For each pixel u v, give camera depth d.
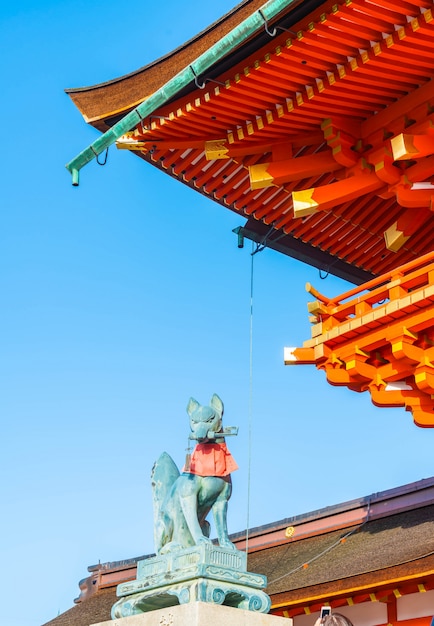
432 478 20.48
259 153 16.16
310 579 19.16
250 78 14.30
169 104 15.12
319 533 22.17
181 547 11.12
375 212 17.73
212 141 15.77
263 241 18.50
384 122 15.18
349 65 14.09
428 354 14.82
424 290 14.42
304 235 18.53
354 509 21.70
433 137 14.62
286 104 15.02
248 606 10.63
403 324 14.77
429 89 14.52
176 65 15.05
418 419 15.23
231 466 11.46
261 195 17.58
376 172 15.22
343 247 18.89
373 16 13.12
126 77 15.56
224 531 11.17
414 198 15.38
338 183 15.45
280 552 22.50
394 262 19.14
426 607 17.08
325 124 15.33
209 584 10.45
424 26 13.15
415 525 19.50
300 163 15.65
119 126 14.57
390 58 13.83
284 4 12.88
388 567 16.77
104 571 26.80
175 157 16.50
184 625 10.12
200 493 11.34
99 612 24.59
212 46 13.76
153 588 10.89
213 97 14.66
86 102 15.87
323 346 15.60
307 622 18.95
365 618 17.97
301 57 13.91
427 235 18.05
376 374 15.47
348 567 18.66
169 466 11.95
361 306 15.45
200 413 11.41
